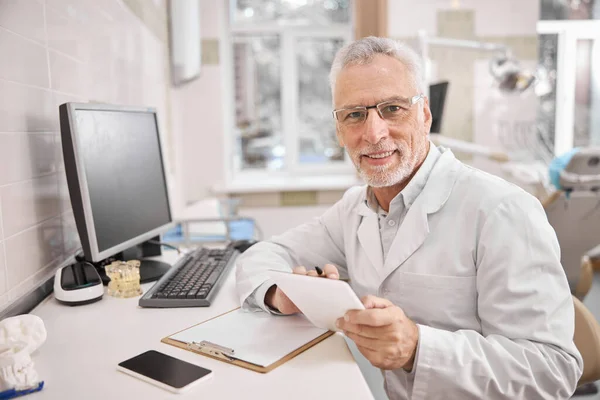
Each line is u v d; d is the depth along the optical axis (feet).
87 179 3.95
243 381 2.61
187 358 2.89
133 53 7.39
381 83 3.75
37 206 4.06
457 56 12.92
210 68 12.25
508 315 3.23
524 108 13.23
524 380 2.96
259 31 13.47
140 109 5.06
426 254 3.72
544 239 3.38
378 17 12.53
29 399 2.45
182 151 12.14
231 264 4.96
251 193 12.54
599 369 3.66
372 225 4.08
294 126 13.88
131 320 3.54
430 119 4.16
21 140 3.78
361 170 3.91
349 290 2.69
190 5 10.41
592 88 14.49
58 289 3.86
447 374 2.93
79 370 2.77
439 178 3.90
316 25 13.58
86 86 5.29
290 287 3.02
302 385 2.56
